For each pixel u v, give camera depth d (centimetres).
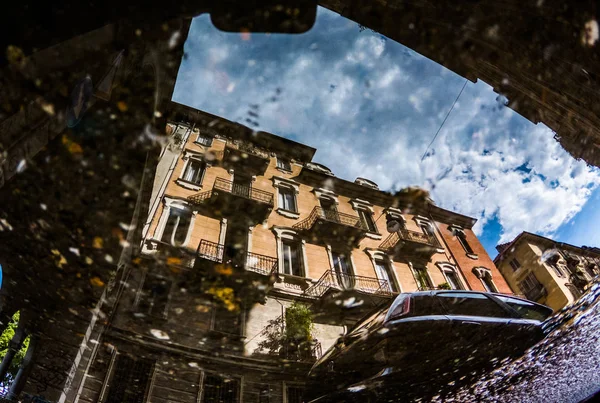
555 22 184
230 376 765
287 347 876
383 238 1423
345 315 1031
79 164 376
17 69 115
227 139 1330
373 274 1253
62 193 385
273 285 1012
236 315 902
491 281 1509
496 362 356
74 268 468
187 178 1170
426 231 1587
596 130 269
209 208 1102
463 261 1532
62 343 535
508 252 2288
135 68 315
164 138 438
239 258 1041
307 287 1076
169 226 1007
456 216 1733
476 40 265
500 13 222
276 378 795
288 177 1425
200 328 820
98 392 614
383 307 469
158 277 851
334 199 1448
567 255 2153
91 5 120
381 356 378
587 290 422
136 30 148
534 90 289
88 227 435
